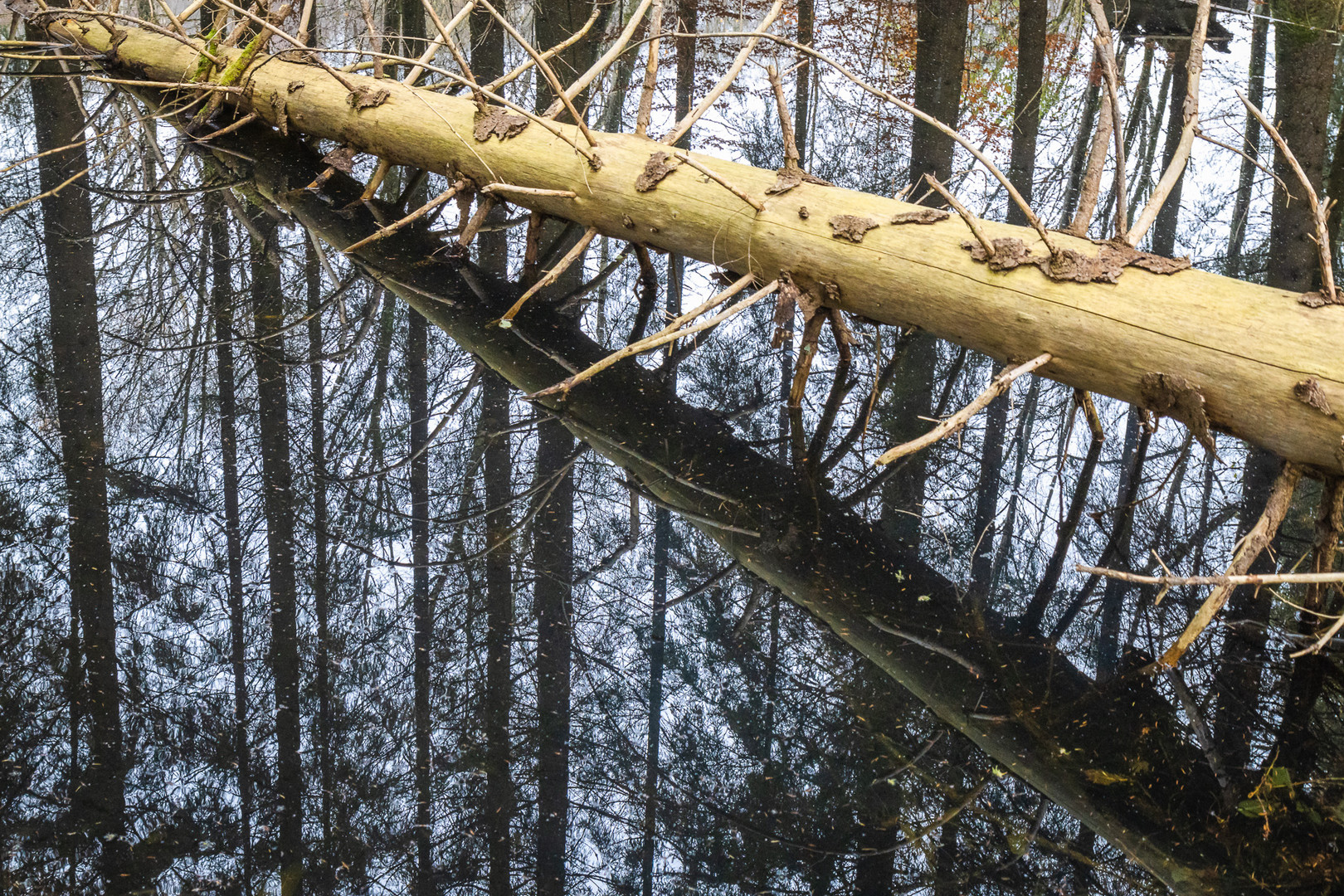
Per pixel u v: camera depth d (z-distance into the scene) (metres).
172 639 2.02
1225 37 6.94
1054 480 2.75
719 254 3.17
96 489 2.52
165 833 1.57
